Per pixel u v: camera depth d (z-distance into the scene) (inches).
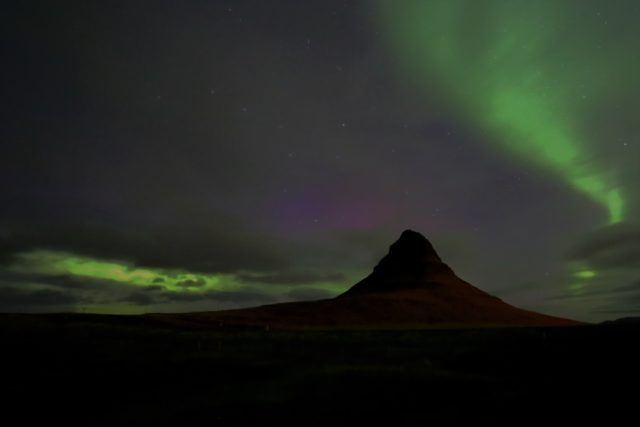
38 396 539.5
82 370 684.1
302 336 1300.4
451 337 1241.4
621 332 974.4
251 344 1066.1
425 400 500.4
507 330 1507.1
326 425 419.5
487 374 660.7
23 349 835.4
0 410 482.9
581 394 506.3
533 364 717.9
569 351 799.1
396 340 1175.6
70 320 1482.5
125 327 1323.8
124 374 663.1
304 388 561.3
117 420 444.1
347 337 1274.6
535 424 406.9
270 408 474.6
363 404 486.0
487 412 447.2
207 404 494.6
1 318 1348.4
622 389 522.3
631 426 395.2
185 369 705.0
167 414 460.8
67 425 432.5
